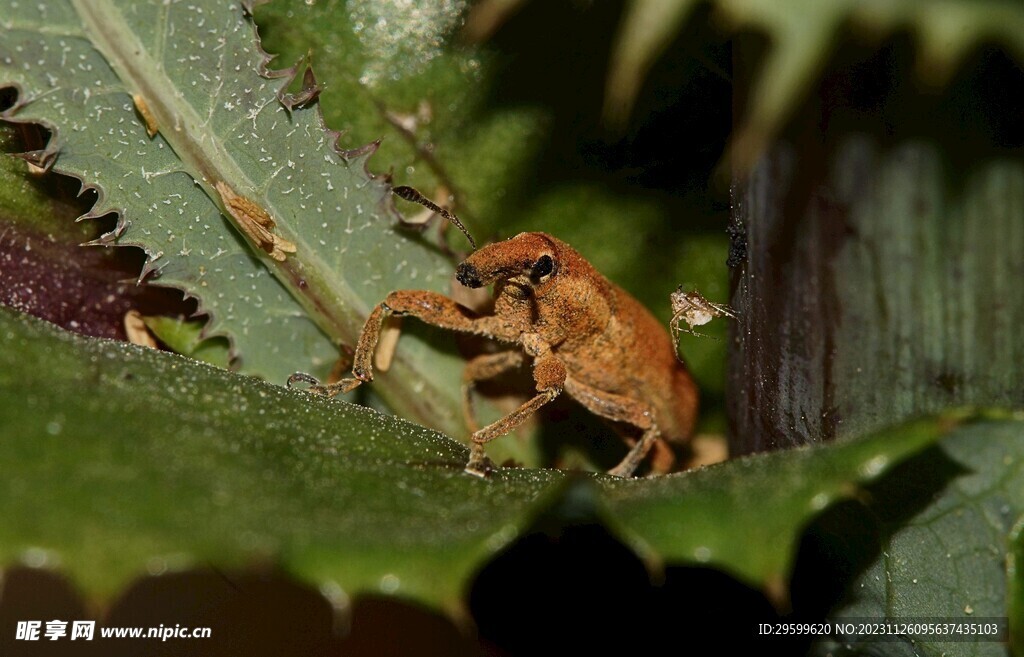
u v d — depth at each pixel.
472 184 0.12
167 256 0.12
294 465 0.11
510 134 0.12
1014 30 0.10
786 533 0.10
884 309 0.11
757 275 0.12
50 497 0.10
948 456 0.11
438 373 0.12
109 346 0.11
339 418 0.11
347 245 0.12
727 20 0.10
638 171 0.12
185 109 0.11
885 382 0.11
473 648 0.12
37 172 0.12
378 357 0.12
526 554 0.11
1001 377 0.11
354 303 0.12
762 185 0.11
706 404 0.13
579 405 0.13
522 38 0.12
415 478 0.11
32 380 0.11
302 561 0.10
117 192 0.11
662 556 0.10
